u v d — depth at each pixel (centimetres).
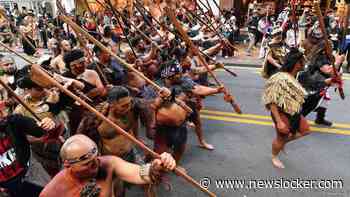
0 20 1244
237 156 481
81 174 178
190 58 545
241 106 680
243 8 1594
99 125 285
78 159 172
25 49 1001
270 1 1559
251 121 606
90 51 517
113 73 463
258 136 546
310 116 614
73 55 361
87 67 430
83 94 339
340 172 435
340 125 579
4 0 1700
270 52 614
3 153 253
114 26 920
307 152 488
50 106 315
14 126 257
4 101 337
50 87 292
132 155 315
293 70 401
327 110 645
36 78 285
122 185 291
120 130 237
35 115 281
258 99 722
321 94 510
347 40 930
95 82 376
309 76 509
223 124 595
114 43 673
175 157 387
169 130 365
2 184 256
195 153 492
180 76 386
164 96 350
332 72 493
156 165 194
